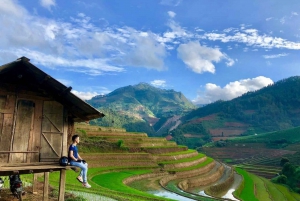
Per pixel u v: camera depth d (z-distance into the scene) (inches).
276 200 2613.2
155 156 2881.4
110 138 2955.2
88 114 588.1
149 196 1328.7
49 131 557.9
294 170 3804.1
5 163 503.5
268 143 7199.8
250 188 2942.9
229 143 7711.6
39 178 1218.0
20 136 526.0
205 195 2033.7
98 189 1224.8
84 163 587.5
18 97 533.3
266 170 4640.8
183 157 3299.7
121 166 2384.4
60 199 548.1
